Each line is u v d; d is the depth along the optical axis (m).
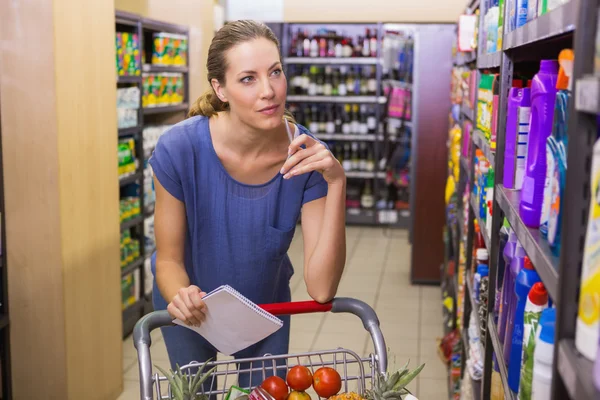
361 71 8.88
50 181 3.20
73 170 3.33
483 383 2.29
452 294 4.69
